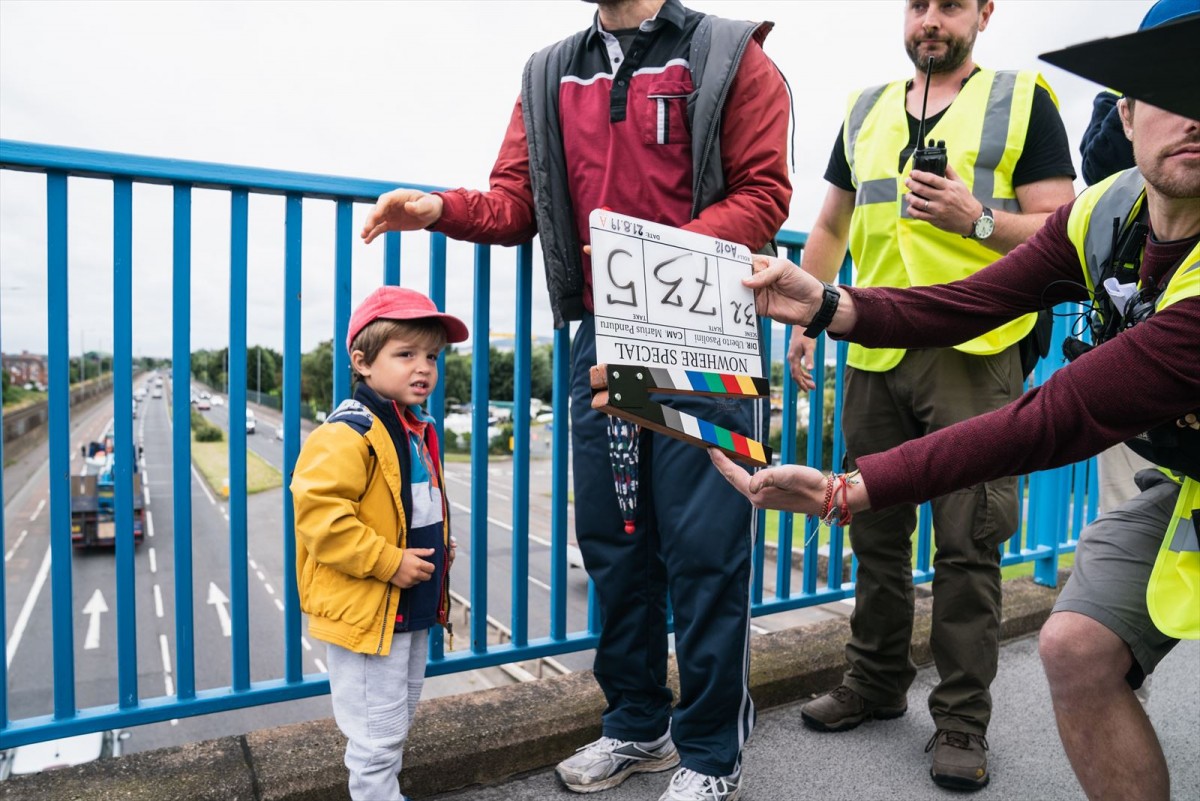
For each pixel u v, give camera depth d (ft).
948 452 3.77
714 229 5.44
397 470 5.62
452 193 6.21
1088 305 5.05
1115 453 7.84
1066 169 6.81
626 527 6.13
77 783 5.81
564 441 7.64
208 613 84.53
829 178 8.32
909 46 7.27
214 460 185.57
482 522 7.37
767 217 5.67
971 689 6.79
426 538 5.82
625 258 4.32
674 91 5.80
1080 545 4.41
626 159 5.94
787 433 9.14
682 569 5.93
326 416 6.85
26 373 199.82
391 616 5.50
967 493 6.78
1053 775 6.88
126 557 5.99
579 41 6.28
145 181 5.85
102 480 93.91
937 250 7.09
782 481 4.05
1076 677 4.01
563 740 6.95
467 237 6.46
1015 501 6.90
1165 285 4.03
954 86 7.30
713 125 5.66
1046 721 7.89
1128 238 4.31
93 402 254.88
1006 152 6.82
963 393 6.91
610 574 6.47
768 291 5.21
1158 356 3.47
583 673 7.95
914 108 7.45
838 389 9.39
